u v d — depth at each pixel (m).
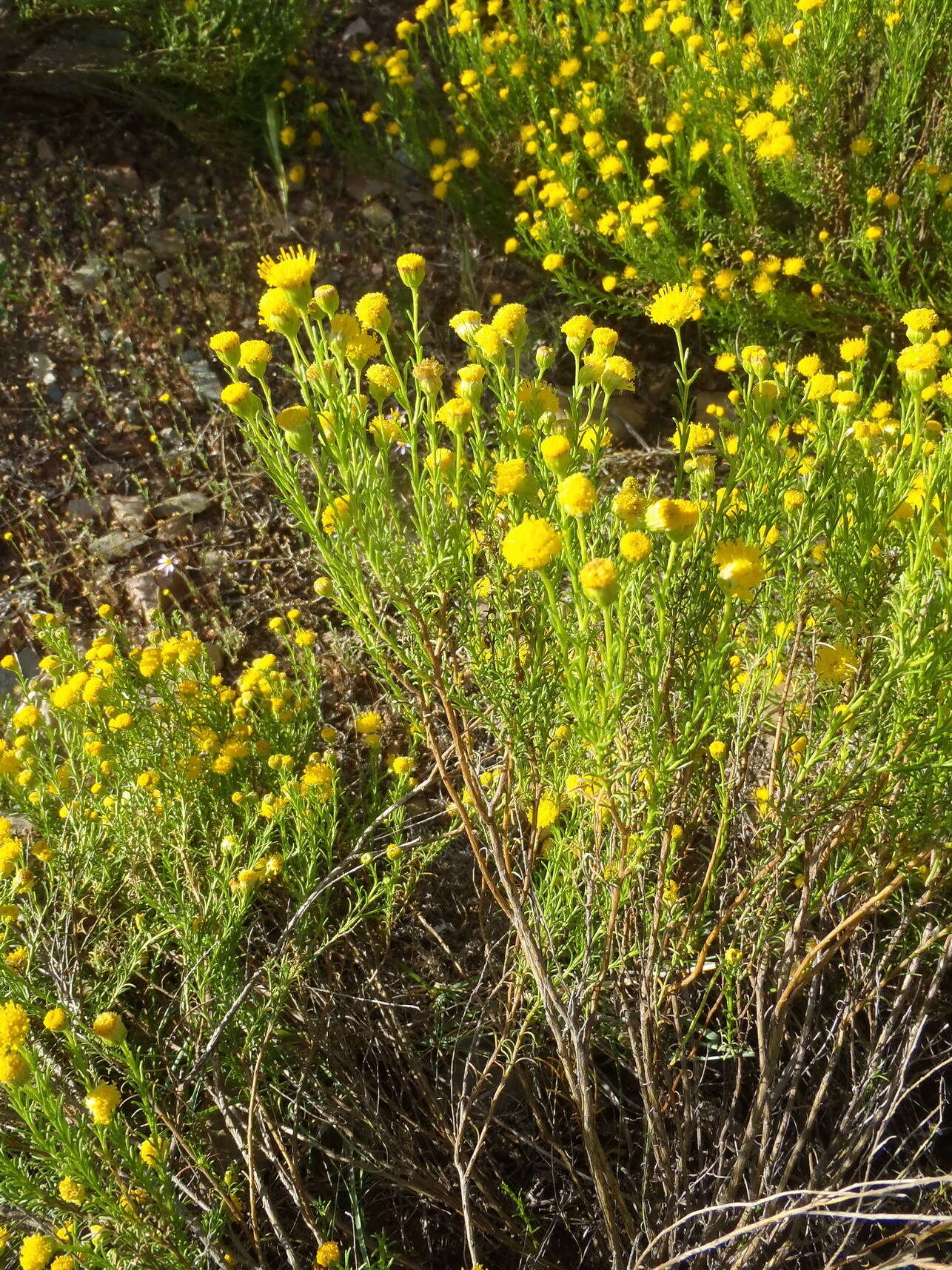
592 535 1.64
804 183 3.98
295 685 2.94
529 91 4.43
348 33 5.61
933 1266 1.40
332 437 1.54
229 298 4.37
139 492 3.81
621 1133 2.19
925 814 1.79
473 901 2.62
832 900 2.02
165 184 4.74
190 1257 1.62
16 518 3.71
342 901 2.57
